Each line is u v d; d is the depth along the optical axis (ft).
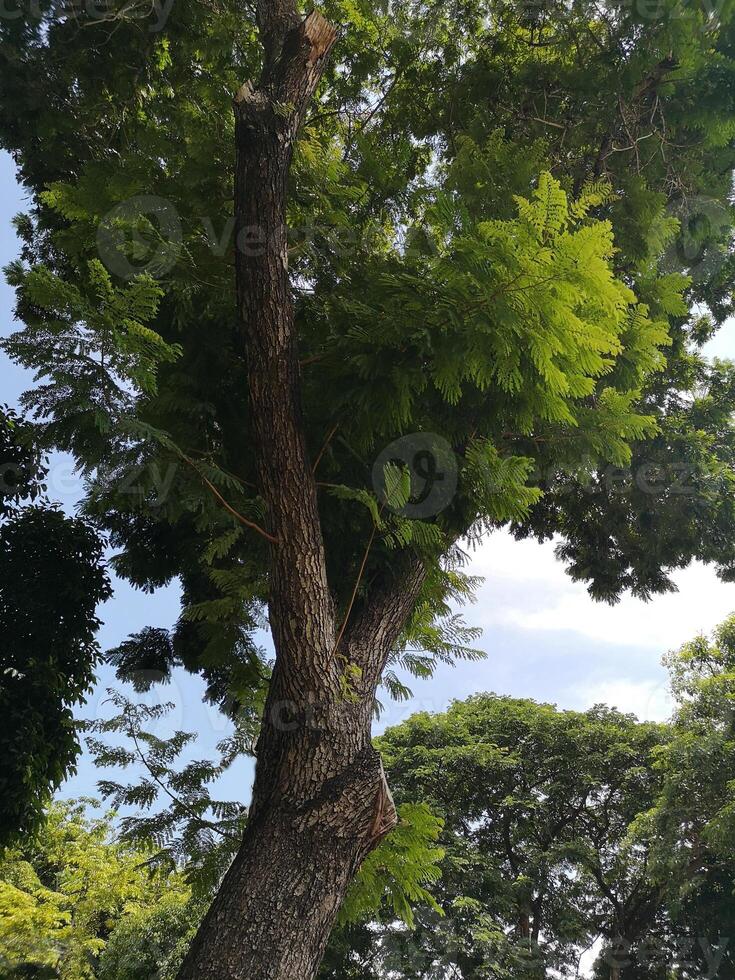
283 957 12.22
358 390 13.79
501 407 14.28
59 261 22.50
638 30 19.84
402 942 45.68
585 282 10.98
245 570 16.87
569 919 51.31
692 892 45.70
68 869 62.64
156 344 11.71
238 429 16.51
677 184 21.97
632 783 54.85
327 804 13.16
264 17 14.64
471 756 54.70
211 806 18.28
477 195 16.79
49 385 12.22
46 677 28.76
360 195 17.22
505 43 23.30
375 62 23.84
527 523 31.27
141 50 21.08
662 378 29.71
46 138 21.31
